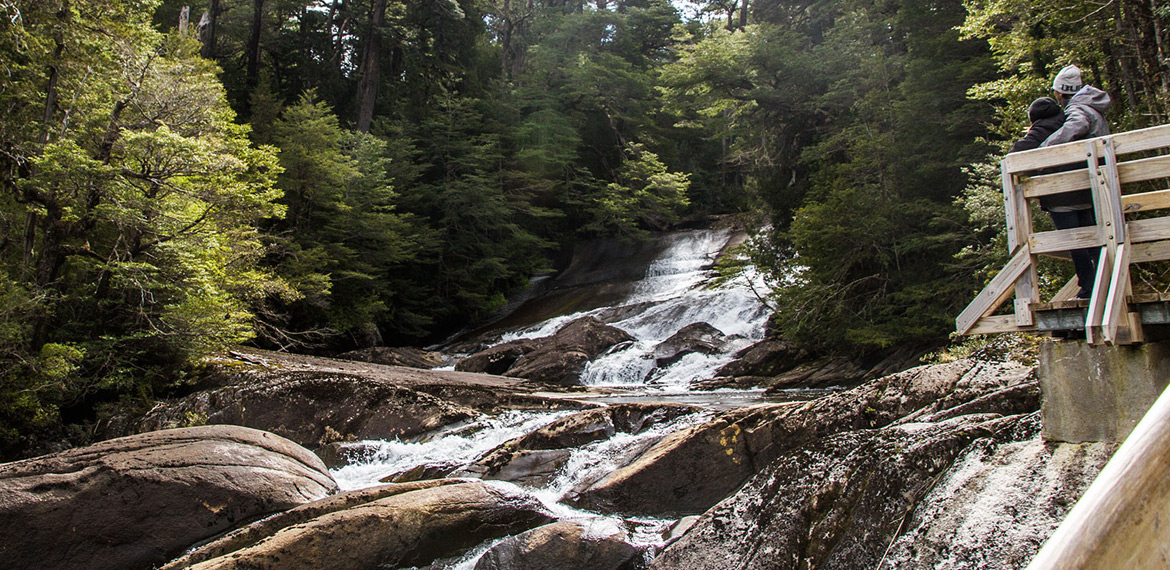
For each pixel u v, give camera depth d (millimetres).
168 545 7309
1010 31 15570
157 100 16750
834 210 22531
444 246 39094
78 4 16156
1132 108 12445
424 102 44219
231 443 8297
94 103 16438
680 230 48125
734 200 51688
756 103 32281
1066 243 4906
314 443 12484
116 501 7254
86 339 15391
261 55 44688
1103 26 12789
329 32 45000
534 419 12742
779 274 26188
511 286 42281
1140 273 7418
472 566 6902
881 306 22062
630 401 16703
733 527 5984
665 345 24516
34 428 13609
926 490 5312
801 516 5715
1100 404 4879
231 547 6680
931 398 7465
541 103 46656
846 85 28062
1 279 13883
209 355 17516
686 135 53906
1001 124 16578
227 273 19297
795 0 36562
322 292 27859
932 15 23891
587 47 52594
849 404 7906
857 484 5648
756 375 22531
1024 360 7336
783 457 6352
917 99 22578
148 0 17953
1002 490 4781
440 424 12398
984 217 16172
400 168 37875
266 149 16703
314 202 31578
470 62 48188
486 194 40250
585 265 44188
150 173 15164
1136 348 4762
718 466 7953
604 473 8562
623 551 6605
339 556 6500
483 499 7504
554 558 6559
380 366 20406
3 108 15859
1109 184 4754
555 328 30078
